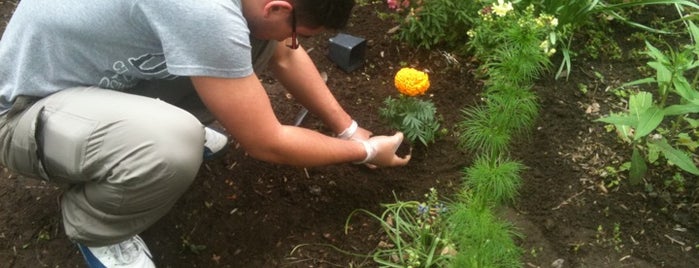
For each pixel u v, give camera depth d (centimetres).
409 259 209
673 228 229
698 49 239
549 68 279
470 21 274
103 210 182
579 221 231
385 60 287
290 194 238
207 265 216
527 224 231
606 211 234
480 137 212
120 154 172
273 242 224
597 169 247
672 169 247
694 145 253
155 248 219
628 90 276
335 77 279
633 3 278
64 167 178
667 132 259
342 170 246
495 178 197
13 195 232
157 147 172
